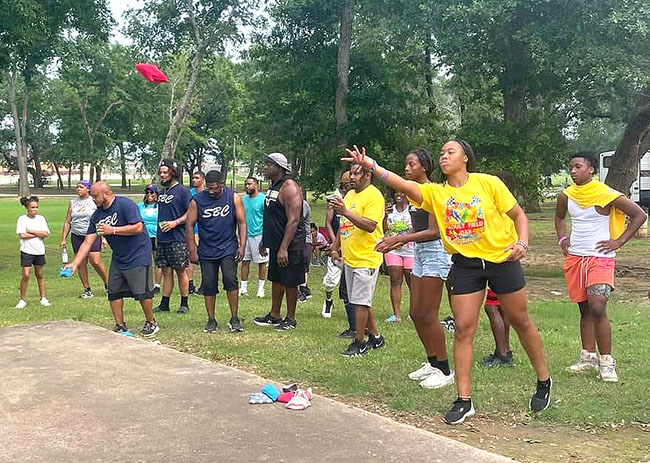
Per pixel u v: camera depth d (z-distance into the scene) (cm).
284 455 343
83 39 1980
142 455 345
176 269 898
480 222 437
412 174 550
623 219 571
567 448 411
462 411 449
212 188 737
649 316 851
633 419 463
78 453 348
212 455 344
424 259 536
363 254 628
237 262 754
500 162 1655
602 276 561
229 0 2023
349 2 1883
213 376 491
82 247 704
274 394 436
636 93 1620
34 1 1437
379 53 2042
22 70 1891
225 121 5847
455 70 1706
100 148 6303
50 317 849
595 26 1320
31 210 944
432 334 536
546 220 3005
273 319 795
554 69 1412
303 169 2616
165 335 735
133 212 706
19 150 5388
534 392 516
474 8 1332
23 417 404
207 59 2327
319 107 2092
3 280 1259
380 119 2033
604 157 3306
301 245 766
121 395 445
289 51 2044
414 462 335
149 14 2091
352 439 366
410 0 1518
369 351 657
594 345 586
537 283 1227
